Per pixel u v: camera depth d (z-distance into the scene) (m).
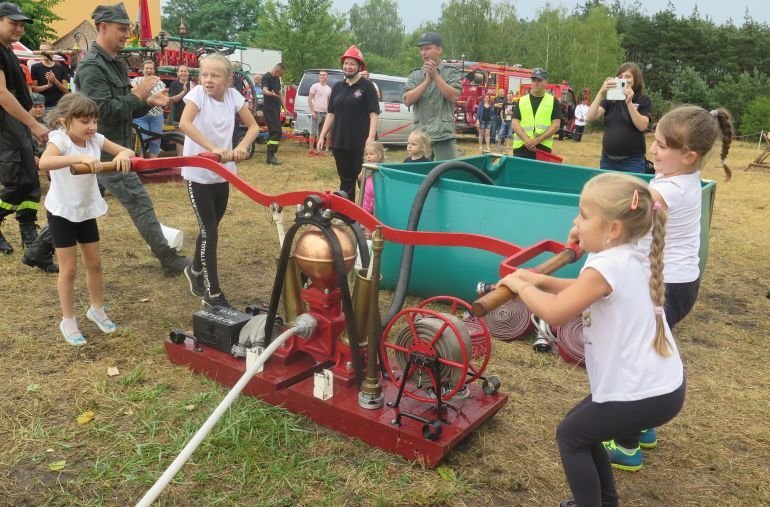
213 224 4.14
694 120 2.66
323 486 2.64
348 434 2.97
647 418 2.06
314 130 13.77
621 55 47.47
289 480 2.66
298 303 3.32
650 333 2.06
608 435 2.11
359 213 2.87
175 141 9.44
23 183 5.43
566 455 2.20
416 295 4.96
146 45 13.45
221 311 3.64
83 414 3.08
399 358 3.05
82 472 2.67
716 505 2.69
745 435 3.24
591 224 2.07
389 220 4.90
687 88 37.75
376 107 6.49
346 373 3.15
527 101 7.12
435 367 2.77
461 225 4.56
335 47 27.03
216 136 4.07
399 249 4.86
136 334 4.04
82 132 3.58
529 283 2.06
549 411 3.35
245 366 3.35
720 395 3.66
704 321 4.90
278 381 3.16
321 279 3.04
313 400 3.03
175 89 11.65
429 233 2.70
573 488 2.21
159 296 4.77
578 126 24.33
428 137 5.92
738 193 11.73
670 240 2.82
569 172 6.08
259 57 23.16
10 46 5.29
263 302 4.80
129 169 3.41
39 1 20.70
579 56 45.69
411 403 3.01
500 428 3.16
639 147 5.84
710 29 48.22
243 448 2.84
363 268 3.02
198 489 2.60
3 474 2.64
